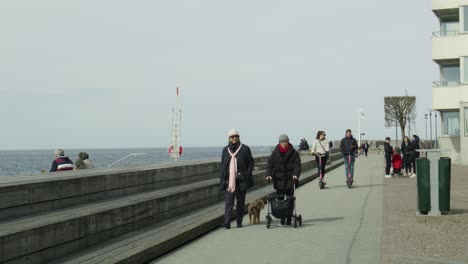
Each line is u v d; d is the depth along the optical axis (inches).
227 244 381.4
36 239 281.9
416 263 296.0
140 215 407.5
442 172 490.6
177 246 373.1
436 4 1475.1
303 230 436.5
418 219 466.6
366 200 648.4
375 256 330.3
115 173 482.0
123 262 293.4
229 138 466.3
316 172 1139.3
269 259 325.4
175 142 1627.7
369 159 1916.8
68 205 404.8
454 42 1451.8
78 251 319.9
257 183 804.0
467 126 1341.0
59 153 583.5
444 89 1476.4
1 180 387.2
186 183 663.1
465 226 424.5
